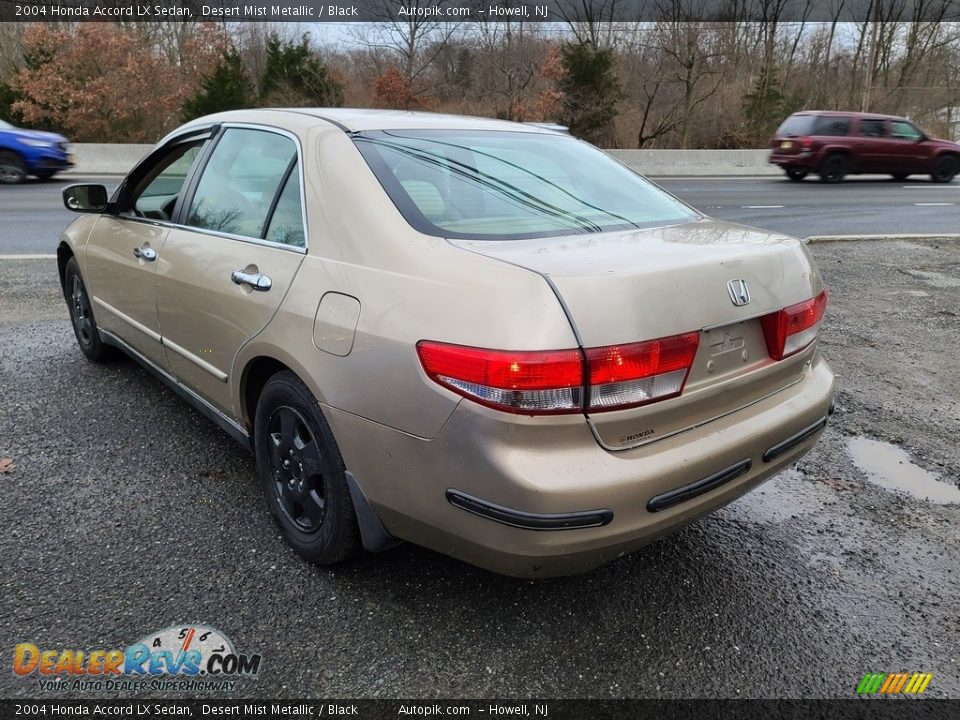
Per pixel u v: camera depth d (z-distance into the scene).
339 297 2.37
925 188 17.69
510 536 2.03
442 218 2.46
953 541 3.08
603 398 2.04
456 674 2.27
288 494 2.80
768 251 2.56
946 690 2.27
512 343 1.96
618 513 2.07
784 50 34.81
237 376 2.88
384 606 2.55
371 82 28.47
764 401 2.57
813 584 2.77
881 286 7.38
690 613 2.58
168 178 3.65
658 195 3.20
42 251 8.32
